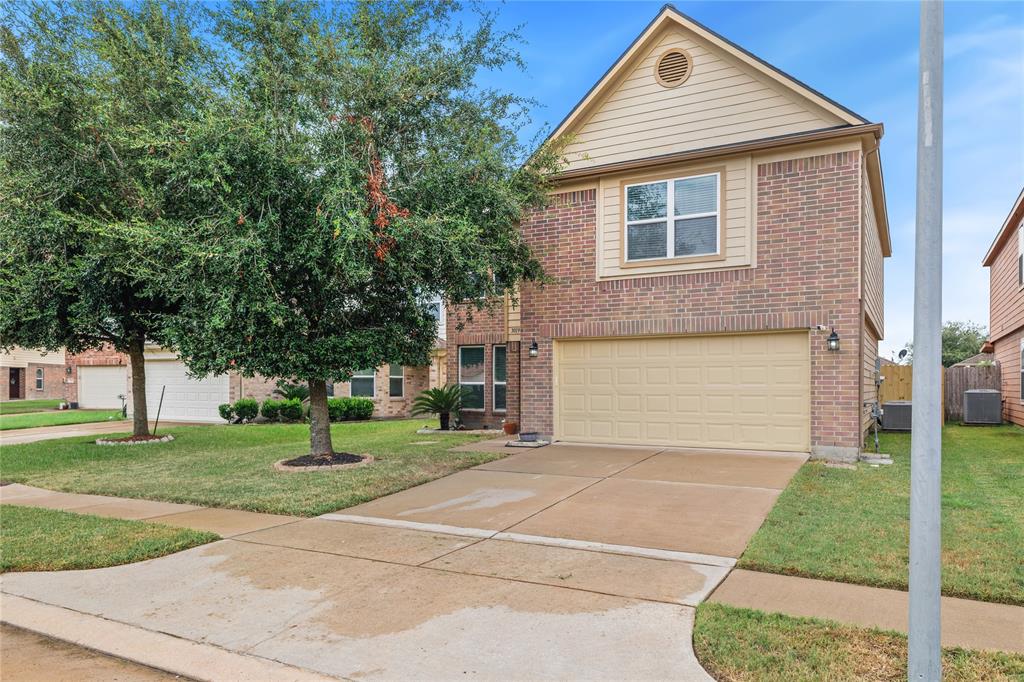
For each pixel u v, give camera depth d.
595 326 11.93
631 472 9.02
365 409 21.48
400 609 4.32
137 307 12.48
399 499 7.79
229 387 21.06
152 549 5.73
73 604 4.59
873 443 12.44
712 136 11.26
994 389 18.20
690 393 11.25
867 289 12.30
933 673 2.78
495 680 3.35
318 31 8.90
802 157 10.37
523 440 12.32
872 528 5.96
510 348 14.88
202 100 9.82
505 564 5.21
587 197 12.10
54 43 10.85
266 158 8.07
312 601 4.51
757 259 10.64
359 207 7.90
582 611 4.21
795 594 4.44
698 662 3.48
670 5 11.37
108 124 9.98
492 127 10.05
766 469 9.02
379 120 9.16
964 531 5.86
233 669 3.60
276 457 11.39
